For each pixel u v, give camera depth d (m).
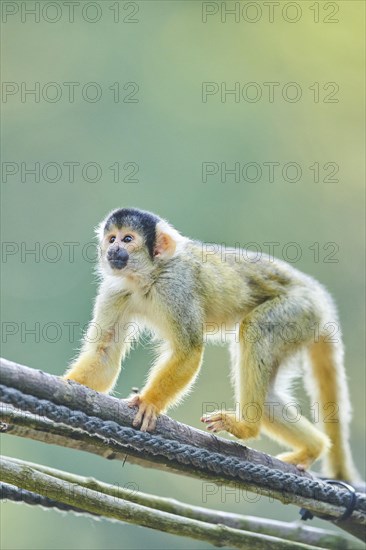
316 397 10.61
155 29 19.52
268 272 10.20
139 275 9.27
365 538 8.77
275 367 9.90
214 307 9.72
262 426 9.71
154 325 9.52
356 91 19.97
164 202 18.00
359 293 18.47
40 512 15.97
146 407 7.62
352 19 20.44
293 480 8.19
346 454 10.23
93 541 15.95
